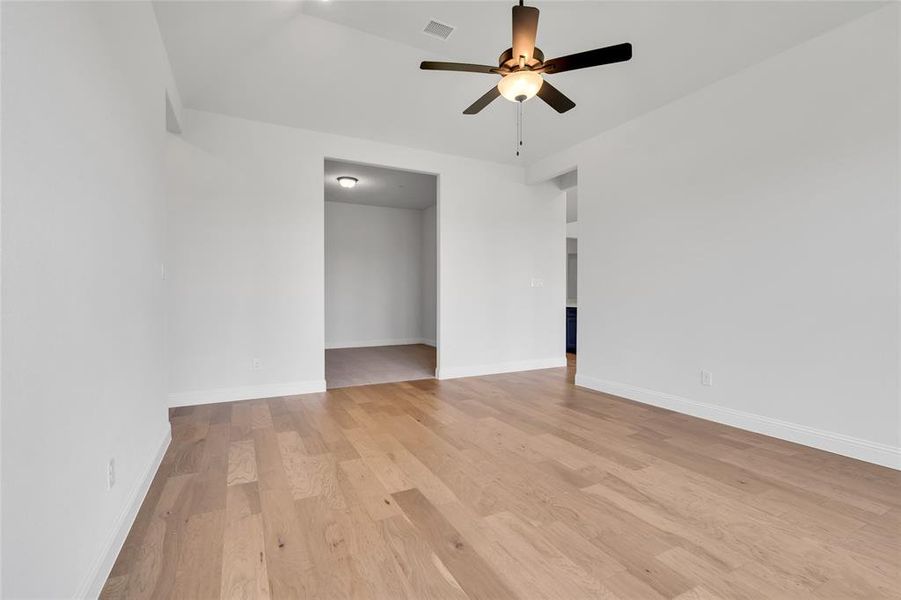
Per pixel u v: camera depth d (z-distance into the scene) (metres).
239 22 2.63
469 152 4.79
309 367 4.09
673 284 3.51
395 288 8.34
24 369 0.93
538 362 5.48
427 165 4.71
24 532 0.91
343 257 7.85
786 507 1.91
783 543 1.63
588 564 1.50
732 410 3.08
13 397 0.88
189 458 2.45
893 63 2.31
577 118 3.96
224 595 1.33
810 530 1.72
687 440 2.78
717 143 3.18
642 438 2.82
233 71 3.17
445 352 4.84
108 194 1.54
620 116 3.84
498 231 5.18
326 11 2.70
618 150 4.03
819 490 2.07
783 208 2.79
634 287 3.86
